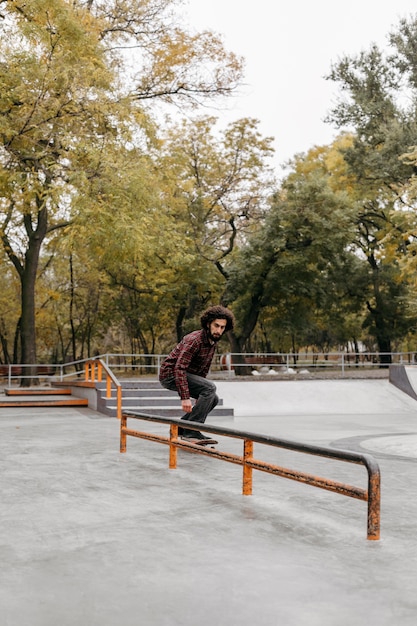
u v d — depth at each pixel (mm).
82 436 11438
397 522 5258
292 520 5281
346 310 44156
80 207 18859
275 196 34562
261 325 49375
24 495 6285
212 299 42312
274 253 35531
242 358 37219
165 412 15570
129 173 19656
